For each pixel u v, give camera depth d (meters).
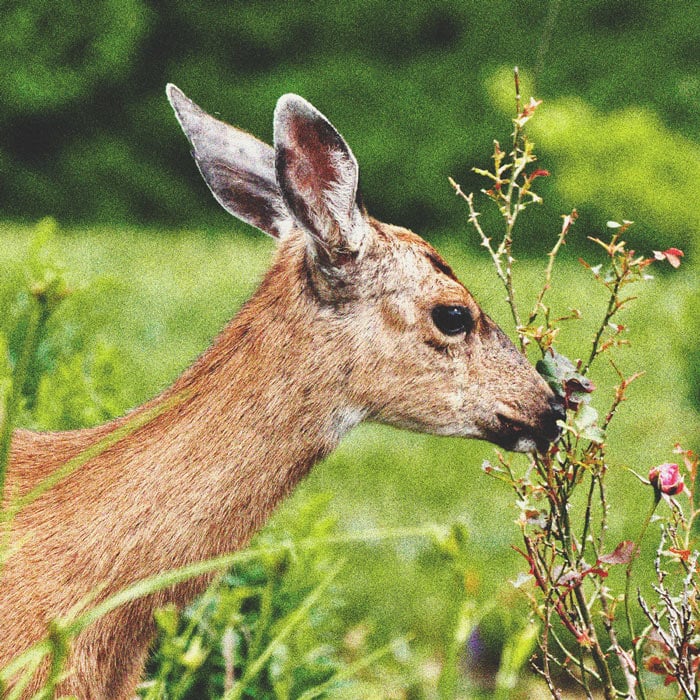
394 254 7.47
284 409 7.18
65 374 9.68
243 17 46.94
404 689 9.75
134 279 21.80
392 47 46.59
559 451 7.04
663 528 6.70
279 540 8.66
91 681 6.63
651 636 6.88
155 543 6.74
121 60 44.62
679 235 26.55
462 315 7.60
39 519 6.65
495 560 12.16
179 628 8.03
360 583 11.60
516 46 44.88
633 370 19.03
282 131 6.96
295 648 7.49
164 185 44.97
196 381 7.09
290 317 7.25
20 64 43.66
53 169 44.53
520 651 5.70
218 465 6.95
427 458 14.77
